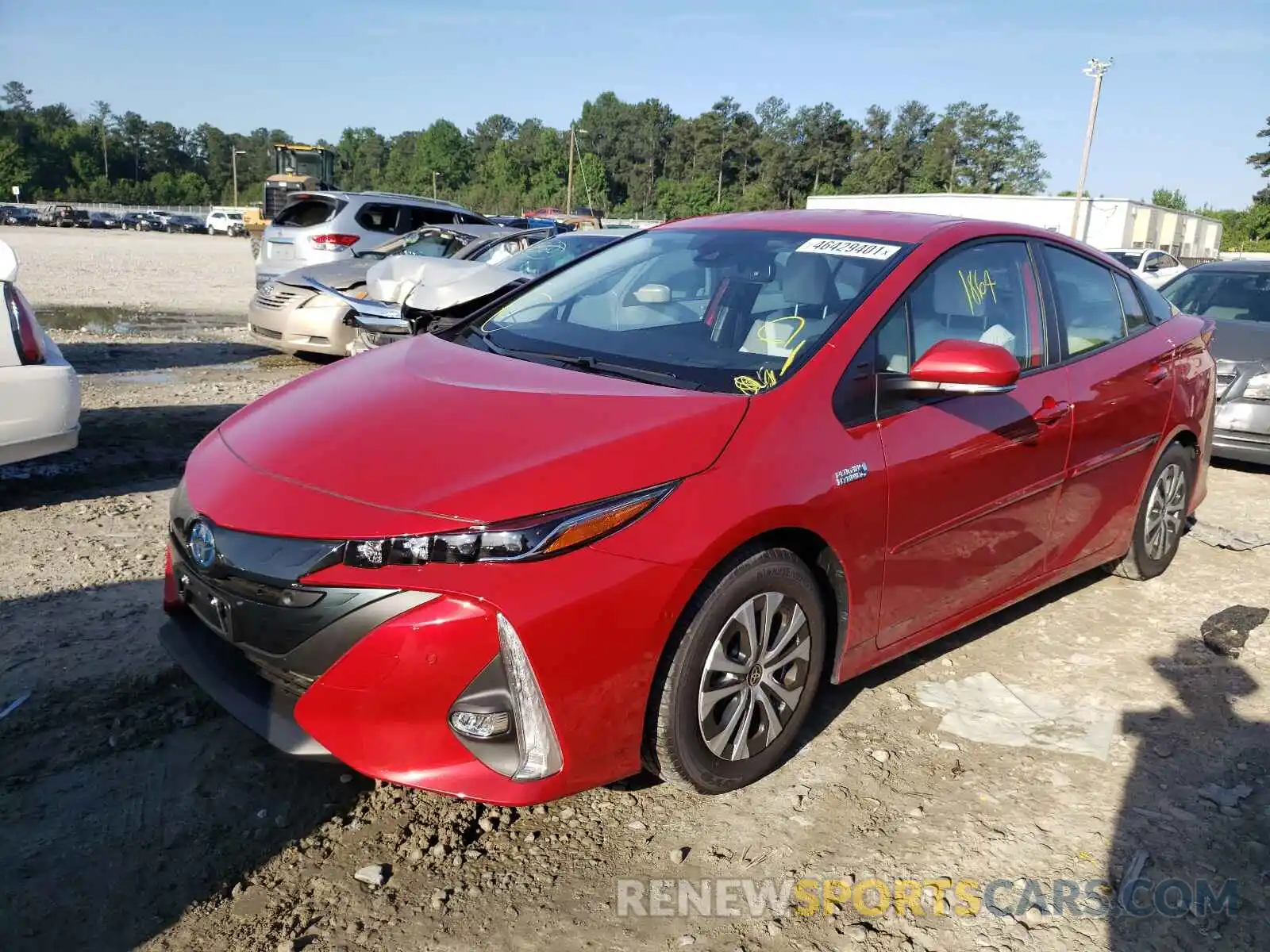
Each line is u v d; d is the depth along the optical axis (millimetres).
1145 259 24641
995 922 2400
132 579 4137
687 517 2488
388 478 2436
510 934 2283
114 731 2996
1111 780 3020
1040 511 3691
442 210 13102
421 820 2678
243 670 2625
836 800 2855
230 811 2670
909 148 113312
